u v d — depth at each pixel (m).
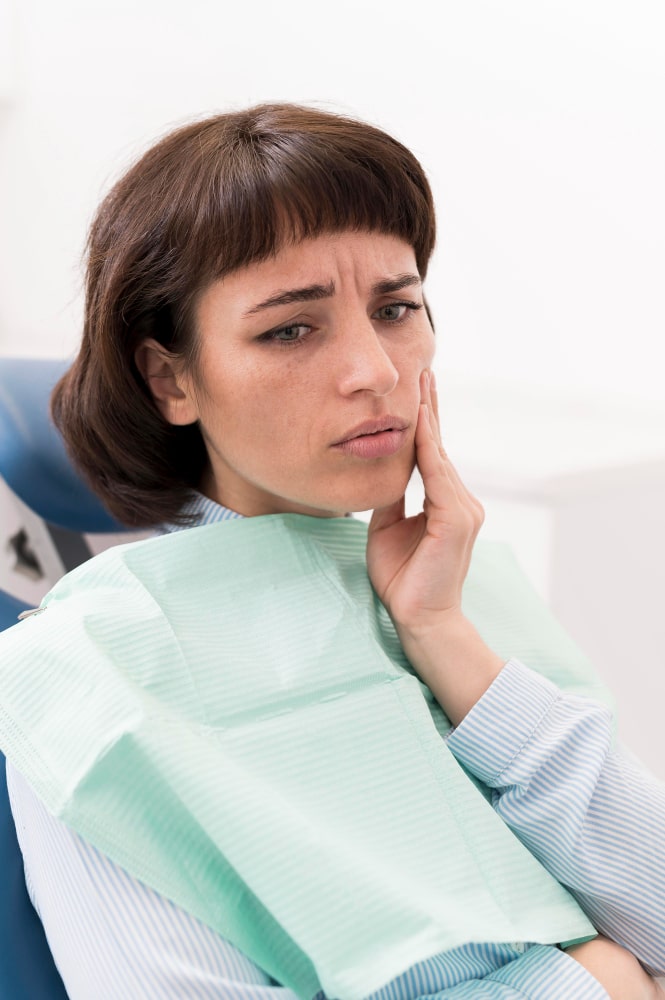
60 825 0.58
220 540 0.67
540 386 1.55
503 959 0.61
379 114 1.65
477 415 1.51
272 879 0.54
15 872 0.68
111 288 0.67
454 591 0.69
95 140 1.94
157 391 0.70
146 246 0.65
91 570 0.67
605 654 1.25
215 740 0.59
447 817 0.61
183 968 0.54
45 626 0.62
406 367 0.65
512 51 1.49
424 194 0.67
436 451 0.69
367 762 0.61
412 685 0.65
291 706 0.62
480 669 0.68
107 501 0.77
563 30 1.44
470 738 0.66
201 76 1.81
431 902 0.56
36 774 0.57
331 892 0.55
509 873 0.61
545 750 0.65
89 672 0.59
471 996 0.57
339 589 0.68
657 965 0.65
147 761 0.56
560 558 1.17
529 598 0.82
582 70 1.43
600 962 0.62
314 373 0.62
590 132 1.44
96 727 0.57
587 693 0.77
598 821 0.65
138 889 0.56
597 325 1.47
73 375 0.74
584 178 1.45
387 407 0.63
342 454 0.63
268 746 0.60
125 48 1.88
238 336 0.62
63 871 0.58
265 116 0.64
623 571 1.25
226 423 0.65
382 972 0.53
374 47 1.62
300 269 0.61
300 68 1.71
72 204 2.00
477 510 0.69
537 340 1.54
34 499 1.03
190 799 0.55
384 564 0.70
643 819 0.65
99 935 0.56
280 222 0.60
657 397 1.42
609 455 1.25
